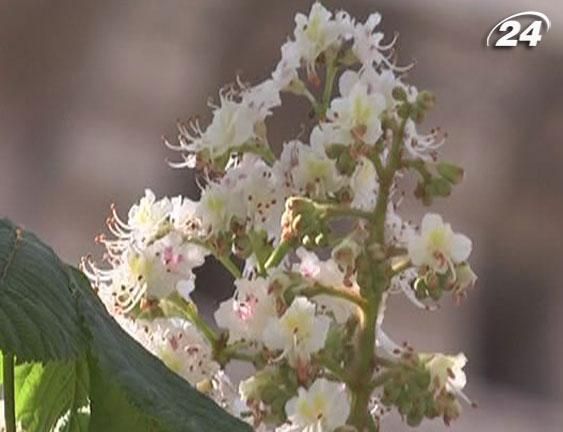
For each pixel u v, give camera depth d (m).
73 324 1.42
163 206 1.49
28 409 1.51
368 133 1.48
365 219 1.48
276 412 1.46
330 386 1.46
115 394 1.46
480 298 2.00
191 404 1.43
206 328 1.49
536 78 1.97
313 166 1.49
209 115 2.01
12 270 1.42
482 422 1.97
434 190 1.49
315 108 1.51
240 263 1.54
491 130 2.00
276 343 1.47
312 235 1.47
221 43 2.00
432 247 1.47
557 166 2.01
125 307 1.49
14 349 1.40
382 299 1.49
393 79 1.49
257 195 1.49
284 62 1.51
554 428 2.00
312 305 1.47
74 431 1.51
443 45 1.96
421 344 1.93
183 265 1.49
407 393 1.47
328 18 1.51
